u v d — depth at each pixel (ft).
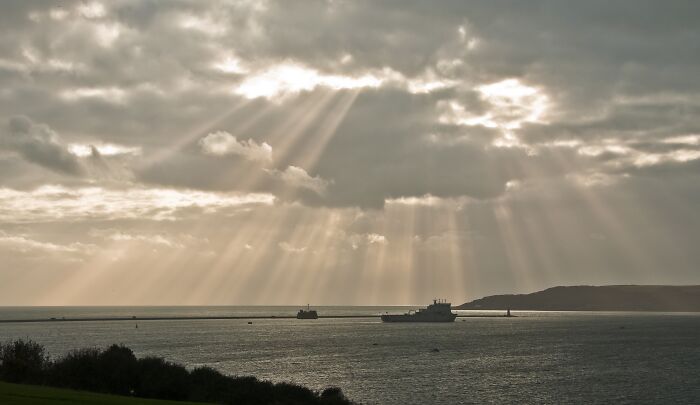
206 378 213.25
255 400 202.49
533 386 328.49
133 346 587.68
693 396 297.74
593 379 358.23
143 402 150.92
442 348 593.42
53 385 186.91
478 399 286.46
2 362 198.70
